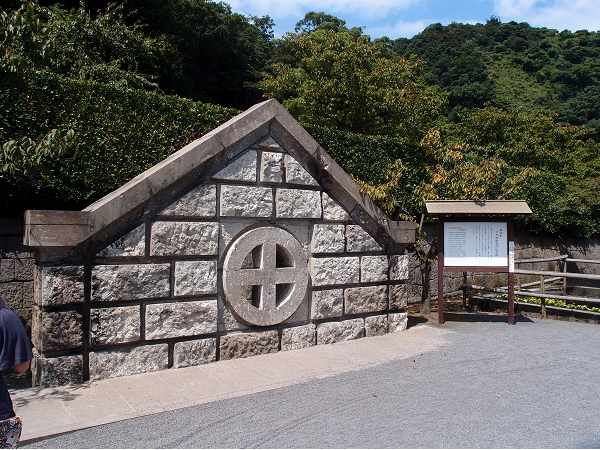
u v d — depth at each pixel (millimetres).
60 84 7688
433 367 6223
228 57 29016
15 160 5203
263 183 6547
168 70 21516
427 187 9758
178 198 5836
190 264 5902
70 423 4234
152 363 5656
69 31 13328
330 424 4398
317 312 7035
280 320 6648
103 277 5312
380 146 11727
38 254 5180
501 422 4531
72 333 5152
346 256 7402
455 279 14164
